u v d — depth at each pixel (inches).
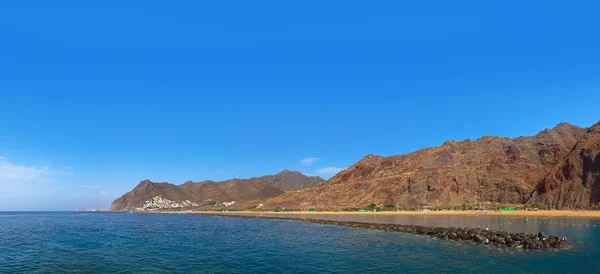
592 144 6136.8
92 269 1544.0
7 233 3398.1
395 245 2148.1
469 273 1381.6
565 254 1734.7
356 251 1947.6
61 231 3671.3
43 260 1768.0
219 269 1519.4
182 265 1610.5
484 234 2285.9
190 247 2217.0
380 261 1642.5
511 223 3503.9
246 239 2655.0
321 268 1513.3
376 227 3415.4
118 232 3501.5
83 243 2491.4
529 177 7760.8
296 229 3540.8
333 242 2373.3
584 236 2351.1
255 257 1806.1
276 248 2124.8
